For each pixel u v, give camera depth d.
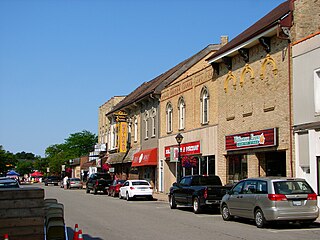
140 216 21.14
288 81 22.62
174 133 36.94
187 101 34.69
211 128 30.56
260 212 16.14
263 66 24.88
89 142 108.88
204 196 21.44
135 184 33.66
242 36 28.41
